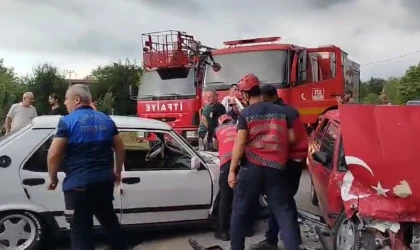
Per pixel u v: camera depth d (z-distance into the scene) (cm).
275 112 512
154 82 1455
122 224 615
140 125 646
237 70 1189
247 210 516
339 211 541
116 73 4172
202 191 654
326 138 665
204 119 975
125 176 613
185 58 1424
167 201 635
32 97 1017
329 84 1237
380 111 454
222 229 648
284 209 507
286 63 1161
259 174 501
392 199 438
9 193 570
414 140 434
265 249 599
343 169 556
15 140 585
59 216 588
